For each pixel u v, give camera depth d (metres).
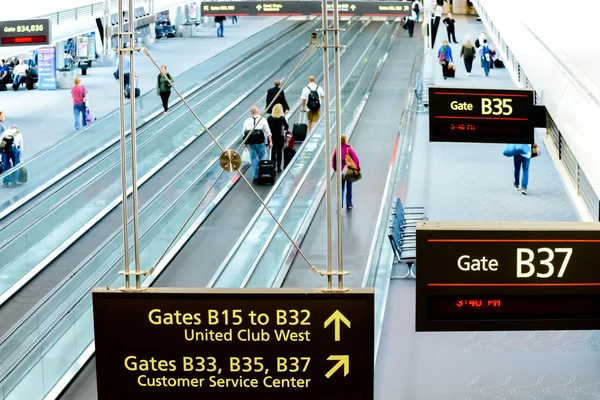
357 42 40.62
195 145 25.00
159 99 29.34
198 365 7.48
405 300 16.34
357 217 19.69
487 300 7.88
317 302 7.34
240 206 20.36
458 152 26.03
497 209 20.80
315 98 25.33
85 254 18.41
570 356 14.16
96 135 24.72
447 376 13.55
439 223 7.95
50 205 19.55
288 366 7.44
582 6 21.06
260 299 7.37
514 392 13.00
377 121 27.48
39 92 35.00
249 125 21.31
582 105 11.33
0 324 15.78
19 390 12.23
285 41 42.34
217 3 33.38
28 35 24.45
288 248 17.84
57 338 13.31
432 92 15.38
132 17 8.02
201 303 7.41
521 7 22.72
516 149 21.72
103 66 40.88
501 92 15.36
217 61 35.28
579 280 7.84
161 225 17.62
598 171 9.74
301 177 21.16
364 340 7.37
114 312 7.46
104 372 7.54
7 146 23.23
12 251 16.58
